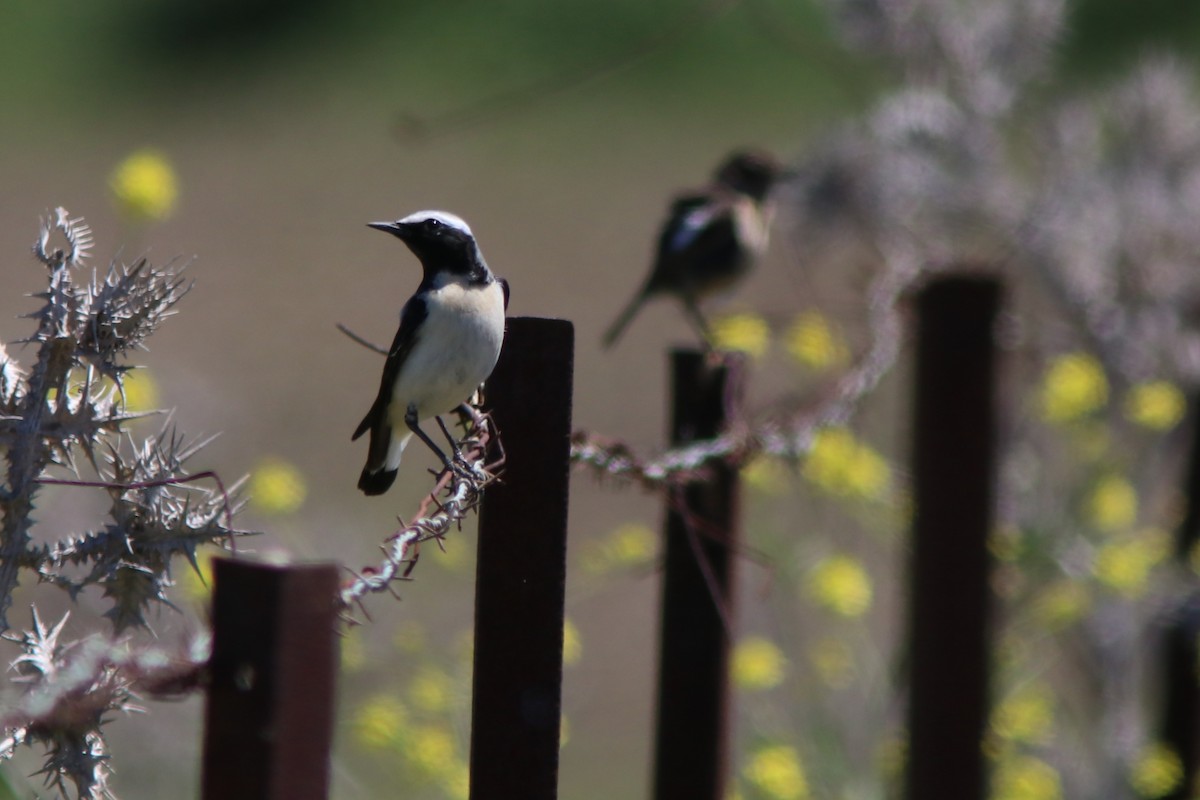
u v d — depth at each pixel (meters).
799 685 9.48
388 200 31.75
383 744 8.78
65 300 4.08
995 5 11.81
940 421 7.61
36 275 25.12
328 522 10.66
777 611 9.91
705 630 6.60
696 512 6.65
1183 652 9.70
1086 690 10.61
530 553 4.71
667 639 6.64
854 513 10.08
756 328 10.95
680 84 39.09
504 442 4.70
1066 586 9.90
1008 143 12.14
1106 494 10.04
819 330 10.17
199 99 40.81
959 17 11.88
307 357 22.22
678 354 6.79
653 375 21.42
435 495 4.65
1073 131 11.61
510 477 4.70
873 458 9.62
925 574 7.63
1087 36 36.41
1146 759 9.48
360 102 39.91
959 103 11.75
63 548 4.05
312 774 3.24
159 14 45.38
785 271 22.64
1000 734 9.35
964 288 7.56
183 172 34.25
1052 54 12.27
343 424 19.44
